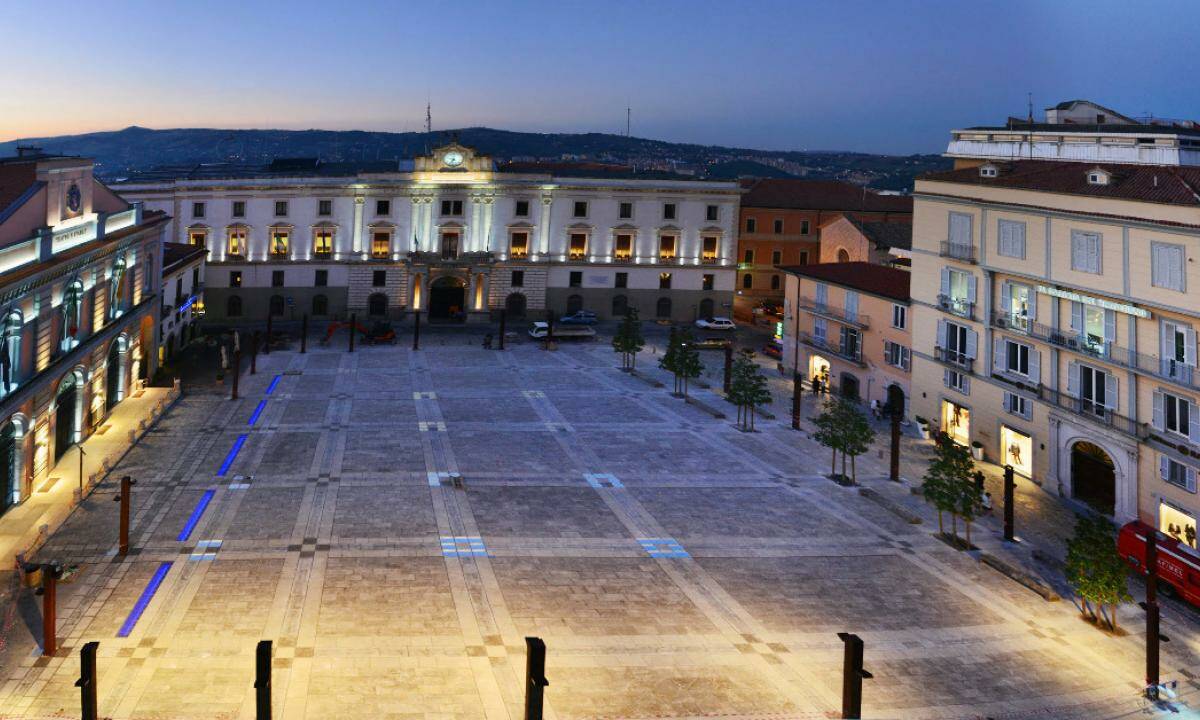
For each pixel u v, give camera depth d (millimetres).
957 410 59156
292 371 74562
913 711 26453
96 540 37281
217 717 24328
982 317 55875
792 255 116250
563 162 141000
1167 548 36406
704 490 47250
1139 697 28234
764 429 60625
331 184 99750
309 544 37406
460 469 49000
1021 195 51812
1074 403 48812
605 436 57219
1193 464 41375
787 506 45344
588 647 29344
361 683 26391
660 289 106375
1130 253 44656
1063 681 29047
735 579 35875
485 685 26594
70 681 26328
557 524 41094
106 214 52875
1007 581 37344
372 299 102375
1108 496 47031
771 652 29719
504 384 72062
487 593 33281
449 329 99250
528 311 104750
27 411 41750
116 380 59219
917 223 61969
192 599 31844
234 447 51656
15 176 47438
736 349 91875
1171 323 43125
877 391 67938
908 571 37875
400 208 101438
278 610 31125
